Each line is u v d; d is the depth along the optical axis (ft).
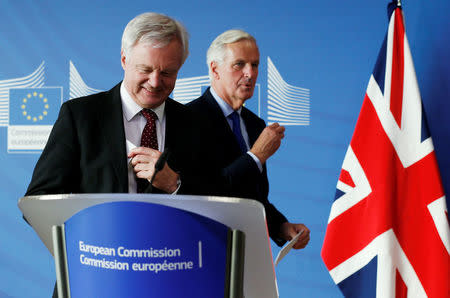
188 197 2.26
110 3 9.62
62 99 9.66
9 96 9.76
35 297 9.55
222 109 7.48
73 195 2.37
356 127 8.23
